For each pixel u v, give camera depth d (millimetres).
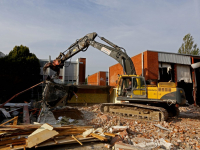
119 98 10352
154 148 5414
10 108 10328
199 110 15359
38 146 4750
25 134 5227
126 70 10664
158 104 11023
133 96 10008
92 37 11469
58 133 5203
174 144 5895
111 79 26047
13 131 5066
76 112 9781
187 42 32000
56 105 9820
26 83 21438
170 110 11461
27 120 7973
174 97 9414
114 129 6633
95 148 5371
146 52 16453
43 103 9469
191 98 21422
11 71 20438
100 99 13836
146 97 9875
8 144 4637
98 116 9859
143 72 16781
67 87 11867
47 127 5227
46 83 9883
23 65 21219
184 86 21906
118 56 10805
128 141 5859
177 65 17734
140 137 6418
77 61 31375
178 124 8859
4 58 21266
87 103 13367
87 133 5773
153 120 9219
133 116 9992
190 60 18047
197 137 6684
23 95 21141
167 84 9766
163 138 6430
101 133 5926
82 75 31328
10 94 20359
